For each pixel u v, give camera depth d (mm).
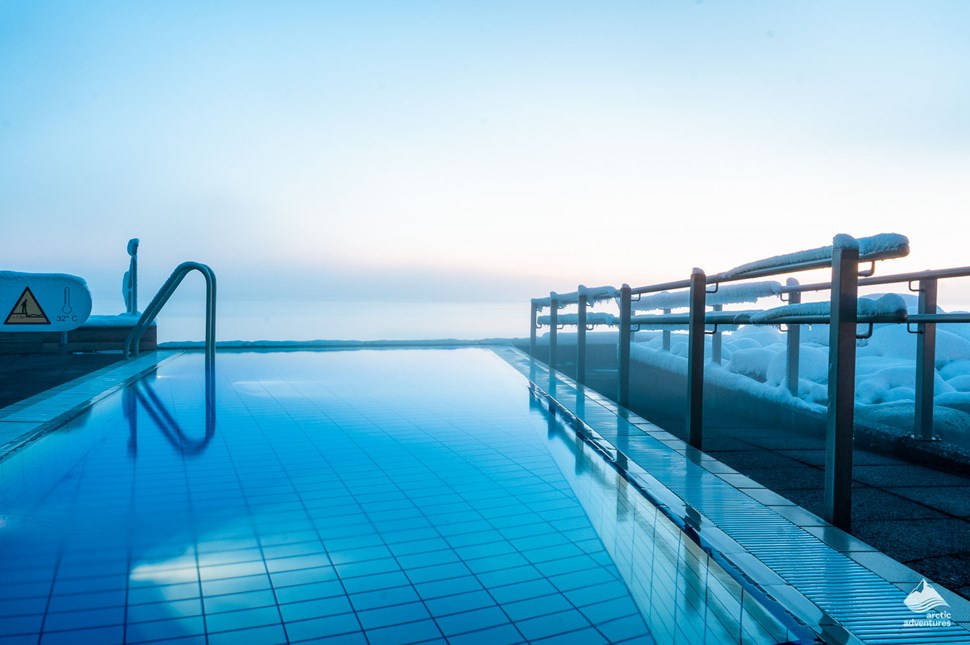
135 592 1715
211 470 3020
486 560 1965
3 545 2049
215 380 5992
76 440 3605
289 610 1616
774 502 2350
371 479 2877
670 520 2193
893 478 2910
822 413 3920
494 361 7773
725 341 7500
